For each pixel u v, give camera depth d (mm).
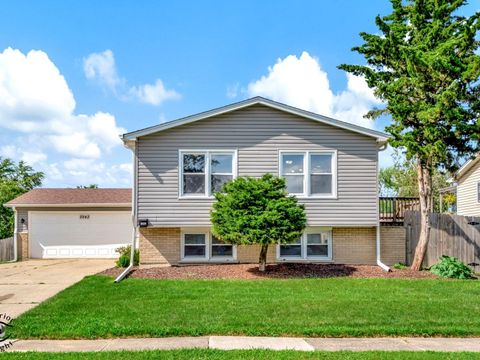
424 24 12812
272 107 13781
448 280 11234
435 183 30188
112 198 19969
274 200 11711
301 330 6430
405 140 12344
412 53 11758
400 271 12742
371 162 13898
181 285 10320
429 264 14219
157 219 13461
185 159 13711
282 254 14227
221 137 13750
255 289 9773
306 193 13727
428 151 11953
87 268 14938
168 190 13555
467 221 13336
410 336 6391
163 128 13500
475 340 6211
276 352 5395
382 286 10227
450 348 5762
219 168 13750
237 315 7320
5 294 9719
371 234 14312
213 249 14188
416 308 7898
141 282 10797
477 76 11469
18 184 32875
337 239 14234
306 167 13789
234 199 11688
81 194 20734
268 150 13797
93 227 19141
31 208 19062
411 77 12312
